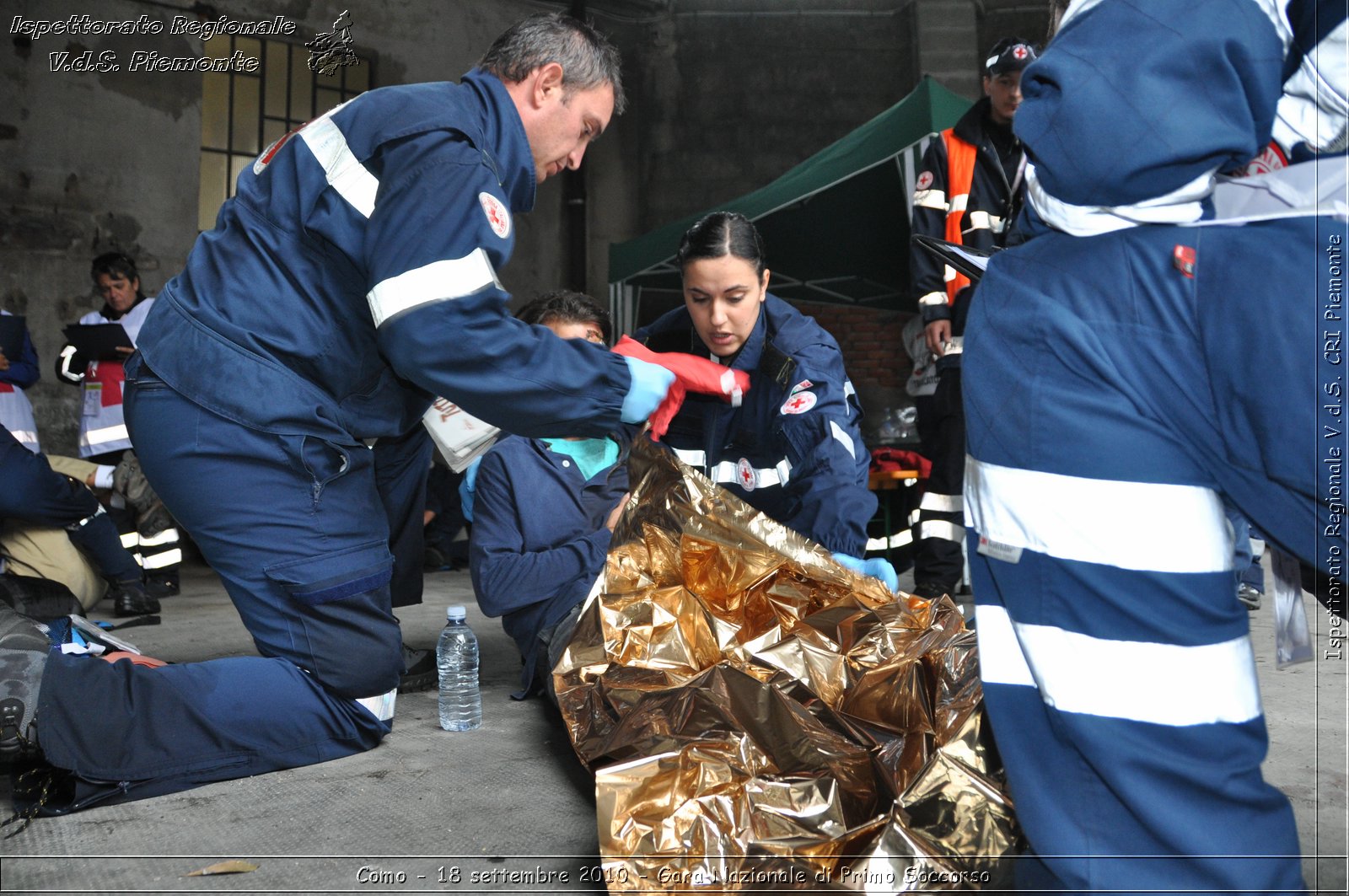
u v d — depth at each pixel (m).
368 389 1.95
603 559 2.29
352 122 1.79
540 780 1.84
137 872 1.42
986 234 3.66
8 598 2.73
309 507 1.88
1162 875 0.98
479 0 8.94
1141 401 1.00
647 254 6.95
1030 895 1.11
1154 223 1.02
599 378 1.71
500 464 2.38
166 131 7.58
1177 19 1.00
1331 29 1.04
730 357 2.36
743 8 9.65
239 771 1.85
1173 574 0.99
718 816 1.26
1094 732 1.00
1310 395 0.92
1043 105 1.05
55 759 1.66
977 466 1.11
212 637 3.53
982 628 1.13
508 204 1.94
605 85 1.97
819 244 6.66
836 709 1.64
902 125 5.16
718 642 1.80
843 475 2.21
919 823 1.19
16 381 4.89
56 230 7.22
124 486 4.81
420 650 2.82
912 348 4.79
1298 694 2.30
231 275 1.83
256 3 7.96
